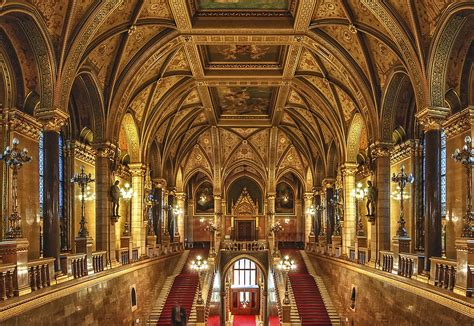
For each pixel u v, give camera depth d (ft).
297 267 124.26
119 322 70.13
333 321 92.43
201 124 120.88
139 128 90.68
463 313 39.45
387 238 72.84
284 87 94.48
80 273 59.72
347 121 90.63
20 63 54.34
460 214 56.85
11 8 46.06
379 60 69.46
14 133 54.39
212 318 121.19
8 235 44.09
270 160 134.00
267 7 69.05
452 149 59.52
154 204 113.19
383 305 63.46
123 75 73.00
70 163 76.02
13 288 41.91
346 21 66.08
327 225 116.98
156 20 67.67
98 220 72.13
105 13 57.57
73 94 74.79
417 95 57.00
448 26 51.72
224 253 136.77
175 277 112.47
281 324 90.27
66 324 49.08
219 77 89.45
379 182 73.15
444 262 48.55
